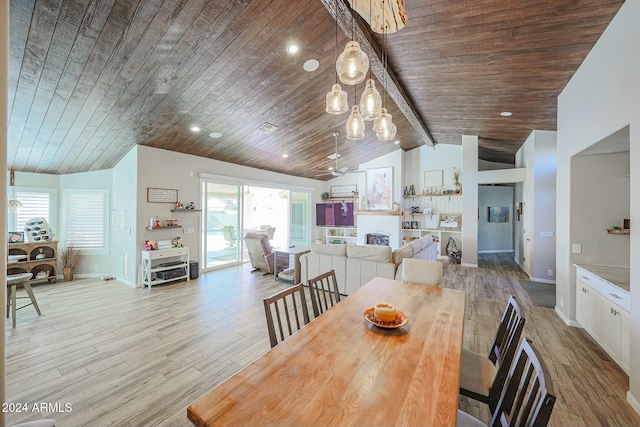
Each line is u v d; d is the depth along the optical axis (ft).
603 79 8.32
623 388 7.19
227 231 22.13
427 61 10.97
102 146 15.28
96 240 18.38
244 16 8.56
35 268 16.62
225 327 10.92
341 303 6.95
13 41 7.92
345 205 30.25
